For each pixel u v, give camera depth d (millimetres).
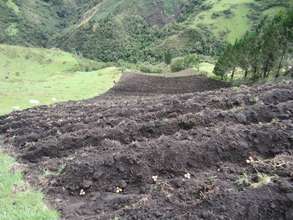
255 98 23797
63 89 53688
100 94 50812
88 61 151125
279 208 10945
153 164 14383
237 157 15039
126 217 11008
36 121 25594
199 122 18781
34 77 125875
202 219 10523
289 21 56375
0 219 11266
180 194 11742
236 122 18922
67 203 12836
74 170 14422
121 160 14453
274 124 16938
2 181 14336
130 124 19438
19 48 140375
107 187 13703
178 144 15109
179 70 100812
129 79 65688
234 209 10781
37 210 11945
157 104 26672
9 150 19719
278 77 52219
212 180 12383
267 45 55500
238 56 64625
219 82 65875
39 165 16312
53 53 143500
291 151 15250
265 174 12852
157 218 10812
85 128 21719
